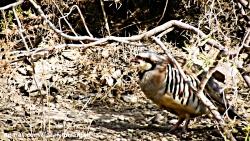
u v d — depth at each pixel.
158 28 9.74
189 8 18.88
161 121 13.30
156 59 11.27
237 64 9.12
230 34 13.41
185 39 18.62
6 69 9.64
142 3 20.80
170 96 11.27
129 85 15.86
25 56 9.64
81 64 16.97
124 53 16.48
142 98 15.54
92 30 20.72
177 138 11.79
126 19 20.78
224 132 9.24
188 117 11.77
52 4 14.14
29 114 12.84
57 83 16.05
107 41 9.79
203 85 9.30
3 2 20.80
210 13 9.95
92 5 20.44
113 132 11.95
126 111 14.36
